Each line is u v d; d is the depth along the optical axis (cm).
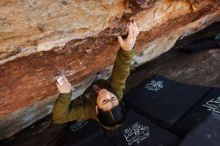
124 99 603
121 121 303
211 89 560
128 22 300
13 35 235
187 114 521
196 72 657
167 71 673
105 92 301
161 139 484
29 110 490
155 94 591
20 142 539
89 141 519
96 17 273
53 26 251
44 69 315
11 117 474
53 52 286
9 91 320
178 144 438
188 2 363
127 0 273
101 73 501
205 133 443
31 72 305
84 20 267
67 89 302
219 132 441
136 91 613
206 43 725
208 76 641
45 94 405
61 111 305
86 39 298
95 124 545
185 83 623
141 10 291
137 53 556
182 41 733
